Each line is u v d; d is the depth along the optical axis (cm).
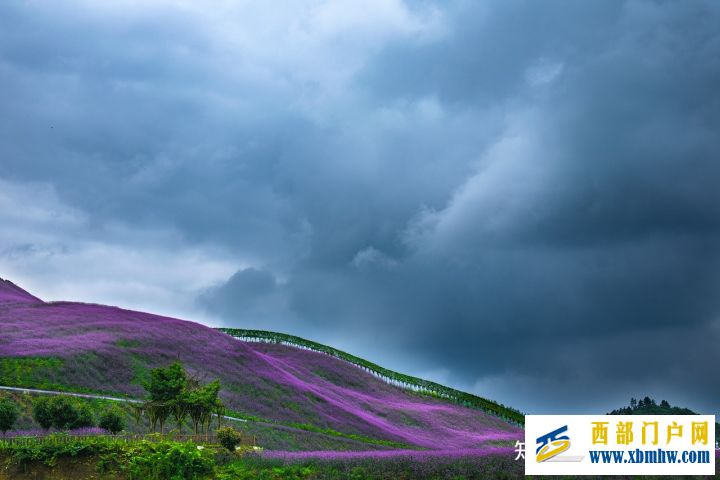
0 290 8350
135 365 6372
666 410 6412
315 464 2881
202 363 7262
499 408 10869
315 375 9594
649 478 2412
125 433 4097
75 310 7825
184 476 2330
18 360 5600
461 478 2483
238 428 5444
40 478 2231
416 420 8719
